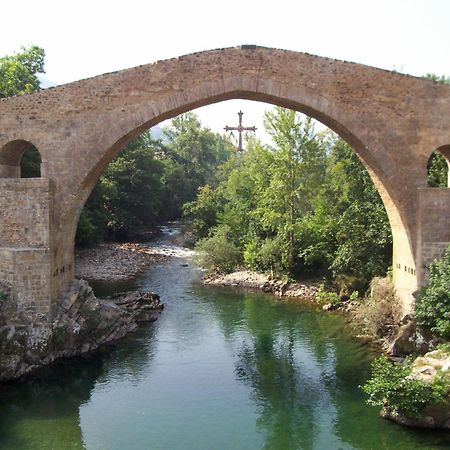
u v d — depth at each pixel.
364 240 32.16
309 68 24.11
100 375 21.83
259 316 30.19
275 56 24.06
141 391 20.45
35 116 23.77
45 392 20.28
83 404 19.36
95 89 23.88
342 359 23.44
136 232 61.28
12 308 22.34
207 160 89.62
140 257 49.06
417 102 24.30
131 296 31.81
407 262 24.92
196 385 21.00
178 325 28.45
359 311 29.61
